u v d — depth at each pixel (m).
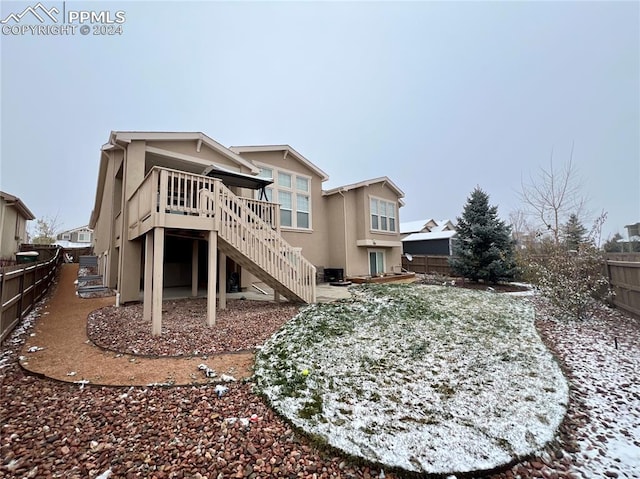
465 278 13.52
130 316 6.25
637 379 3.53
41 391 3.09
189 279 12.16
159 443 2.30
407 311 6.09
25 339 4.85
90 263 17.98
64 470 2.00
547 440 2.44
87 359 3.95
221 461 2.14
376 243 14.09
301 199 12.93
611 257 7.32
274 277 6.69
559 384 3.35
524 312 6.54
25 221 18.19
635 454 2.30
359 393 3.12
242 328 5.23
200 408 2.80
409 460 2.20
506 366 3.80
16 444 2.24
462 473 2.10
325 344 4.40
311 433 2.46
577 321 6.08
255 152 11.45
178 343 4.51
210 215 5.63
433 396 3.09
